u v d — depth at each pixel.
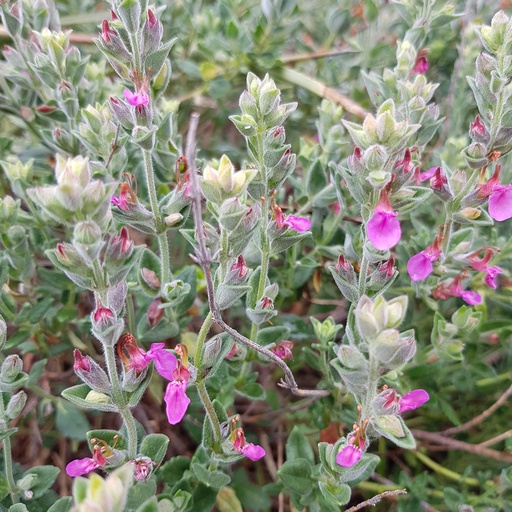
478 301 0.13
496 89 0.11
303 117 0.21
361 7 0.24
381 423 0.09
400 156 0.11
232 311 0.16
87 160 0.08
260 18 0.20
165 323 0.13
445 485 0.15
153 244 0.17
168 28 0.21
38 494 0.12
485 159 0.11
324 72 0.22
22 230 0.14
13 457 0.15
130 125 0.11
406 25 0.20
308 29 0.23
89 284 0.08
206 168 0.09
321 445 0.11
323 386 0.14
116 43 0.10
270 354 0.11
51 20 0.17
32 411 0.15
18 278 0.14
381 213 0.10
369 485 0.15
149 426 0.16
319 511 0.12
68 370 0.17
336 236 0.16
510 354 0.15
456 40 0.21
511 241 0.15
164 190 0.17
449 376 0.15
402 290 0.15
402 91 0.14
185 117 0.21
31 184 0.15
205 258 0.09
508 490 0.14
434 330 0.14
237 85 0.21
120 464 0.10
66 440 0.16
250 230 0.09
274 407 0.15
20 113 0.17
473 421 0.15
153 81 0.12
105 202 0.08
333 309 0.17
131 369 0.09
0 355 0.14
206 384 0.13
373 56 0.21
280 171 0.11
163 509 0.11
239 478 0.14
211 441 0.11
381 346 0.08
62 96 0.14
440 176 0.12
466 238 0.14
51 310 0.15
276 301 0.16
